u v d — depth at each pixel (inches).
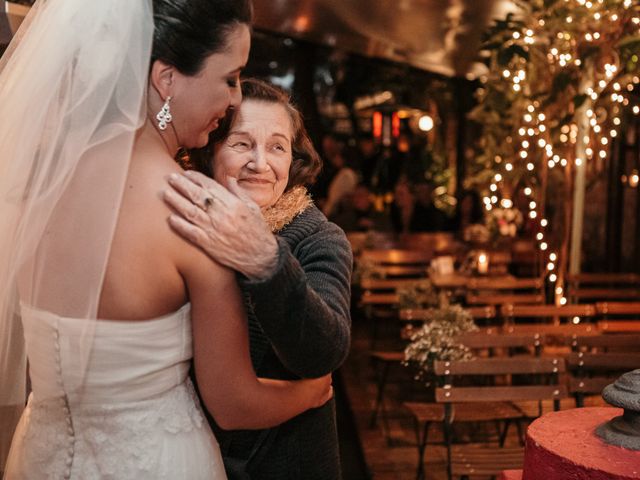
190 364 63.6
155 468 57.9
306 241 69.6
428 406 171.3
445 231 419.8
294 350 58.6
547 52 246.1
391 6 282.7
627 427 81.5
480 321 278.5
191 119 58.2
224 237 55.7
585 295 256.1
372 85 547.2
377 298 271.7
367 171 521.3
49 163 55.4
